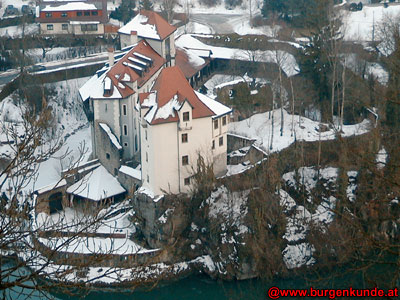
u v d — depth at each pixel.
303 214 185.00
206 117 184.12
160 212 180.38
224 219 179.25
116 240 181.62
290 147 198.75
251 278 175.12
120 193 197.88
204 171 183.38
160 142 180.38
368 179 148.75
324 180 189.00
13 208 57.69
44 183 198.88
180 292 173.50
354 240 78.56
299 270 172.62
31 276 55.28
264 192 181.12
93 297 164.38
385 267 135.00
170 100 182.62
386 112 152.25
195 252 181.12
